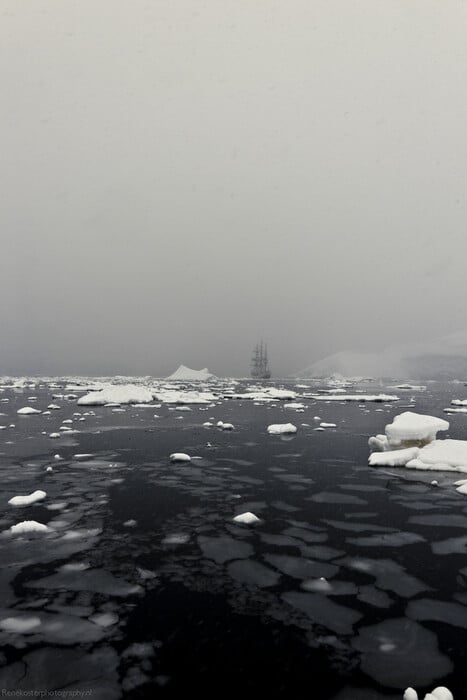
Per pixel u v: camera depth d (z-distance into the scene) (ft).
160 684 9.77
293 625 12.09
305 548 17.40
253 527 19.67
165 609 12.86
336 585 14.40
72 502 23.07
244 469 31.14
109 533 18.83
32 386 181.06
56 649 11.02
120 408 82.02
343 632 11.80
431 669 10.36
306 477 28.86
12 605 13.07
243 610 12.84
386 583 14.57
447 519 20.86
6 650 11.01
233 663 10.49
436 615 12.67
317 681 9.89
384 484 27.17
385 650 11.03
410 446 35.58
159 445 40.81
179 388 175.01
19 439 44.19
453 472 30.14
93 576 14.92
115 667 10.34
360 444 41.91
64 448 39.17
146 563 15.96
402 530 19.42
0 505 22.53
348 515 21.38
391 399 115.55
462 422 63.72
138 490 25.49
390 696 9.46
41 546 17.40
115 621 12.23
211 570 15.42
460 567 15.80
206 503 23.09
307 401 109.40
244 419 64.34
